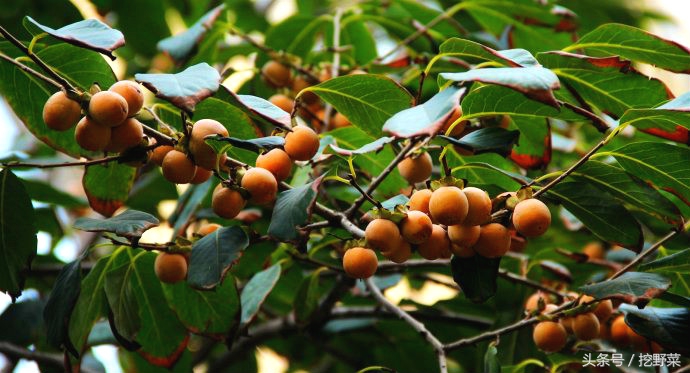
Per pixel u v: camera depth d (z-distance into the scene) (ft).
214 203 3.21
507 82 3.06
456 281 3.30
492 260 3.30
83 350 3.54
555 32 4.19
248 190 3.21
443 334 4.20
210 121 3.21
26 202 3.45
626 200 3.42
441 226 3.23
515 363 3.77
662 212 3.38
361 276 3.26
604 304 3.54
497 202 3.26
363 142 3.71
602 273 4.03
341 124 3.93
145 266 3.55
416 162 3.34
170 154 3.21
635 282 3.34
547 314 3.50
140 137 3.18
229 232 3.30
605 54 3.51
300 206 3.24
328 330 4.21
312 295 3.88
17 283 3.46
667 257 3.40
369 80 3.34
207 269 3.25
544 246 4.14
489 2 4.17
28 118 3.53
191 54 3.93
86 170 3.59
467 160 3.60
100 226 3.32
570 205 3.41
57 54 3.43
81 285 3.43
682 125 3.26
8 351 4.07
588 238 4.20
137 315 3.55
